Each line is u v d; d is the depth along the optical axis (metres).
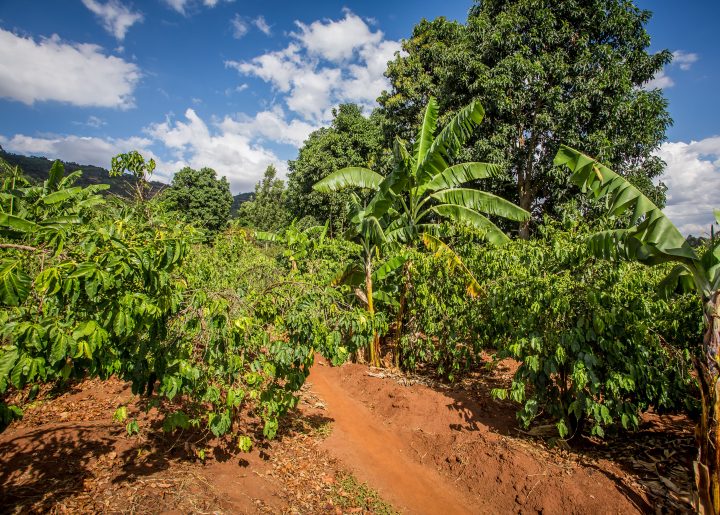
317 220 23.41
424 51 19.88
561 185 13.62
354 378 8.07
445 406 6.27
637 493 3.90
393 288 9.38
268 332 4.62
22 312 2.73
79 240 2.90
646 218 3.98
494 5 14.68
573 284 4.75
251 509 3.76
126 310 2.67
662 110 12.57
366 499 4.38
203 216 37.78
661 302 4.70
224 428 3.91
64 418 5.19
